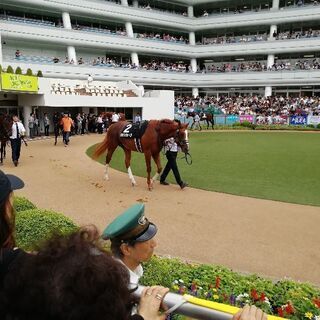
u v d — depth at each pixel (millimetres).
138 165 14180
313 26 45438
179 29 48531
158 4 48219
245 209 8375
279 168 13766
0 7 36969
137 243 2127
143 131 9836
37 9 38219
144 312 1470
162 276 3500
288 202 9031
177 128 9570
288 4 46125
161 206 8516
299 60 45344
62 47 40500
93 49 42750
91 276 1039
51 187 10273
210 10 50312
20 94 26328
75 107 30141
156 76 44688
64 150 18031
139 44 44406
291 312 3367
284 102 39438
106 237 2113
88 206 8461
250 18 46188
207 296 3664
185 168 13703
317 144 22172
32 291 1029
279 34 45938
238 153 17906
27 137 24594
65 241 1169
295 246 6195
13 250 1382
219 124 37469
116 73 41750
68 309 1001
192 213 8008
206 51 47875
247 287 3838
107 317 1033
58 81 27938
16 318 1042
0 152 14141
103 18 42875
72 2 39562
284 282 3992
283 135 28875
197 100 43094
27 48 38438
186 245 6215
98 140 23203
